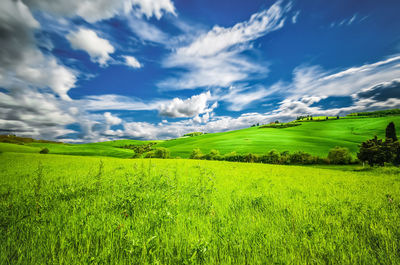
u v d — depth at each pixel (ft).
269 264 8.45
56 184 25.08
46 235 10.43
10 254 8.61
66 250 9.07
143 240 9.15
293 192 26.37
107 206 15.15
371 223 12.77
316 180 42.27
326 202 19.44
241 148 285.23
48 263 8.06
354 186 33.81
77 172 40.16
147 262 8.02
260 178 41.29
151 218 12.54
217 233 10.72
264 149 266.57
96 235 10.46
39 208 14.16
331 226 12.82
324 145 282.15
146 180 24.14
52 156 103.86
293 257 8.77
